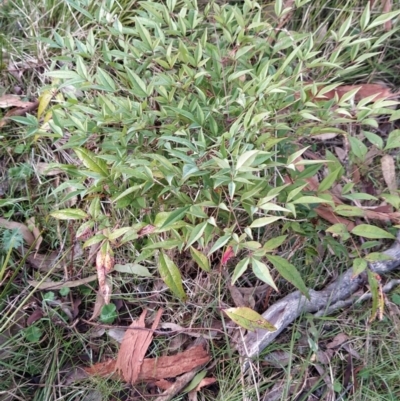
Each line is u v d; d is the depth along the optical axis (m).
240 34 0.75
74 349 0.76
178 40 0.78
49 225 0.83
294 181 0.72
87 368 0.74
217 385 0.74
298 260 0.80
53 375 0.73
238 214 0.77
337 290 0.79
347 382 0.75
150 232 0.67
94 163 0.66
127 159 0.67
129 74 0.68
